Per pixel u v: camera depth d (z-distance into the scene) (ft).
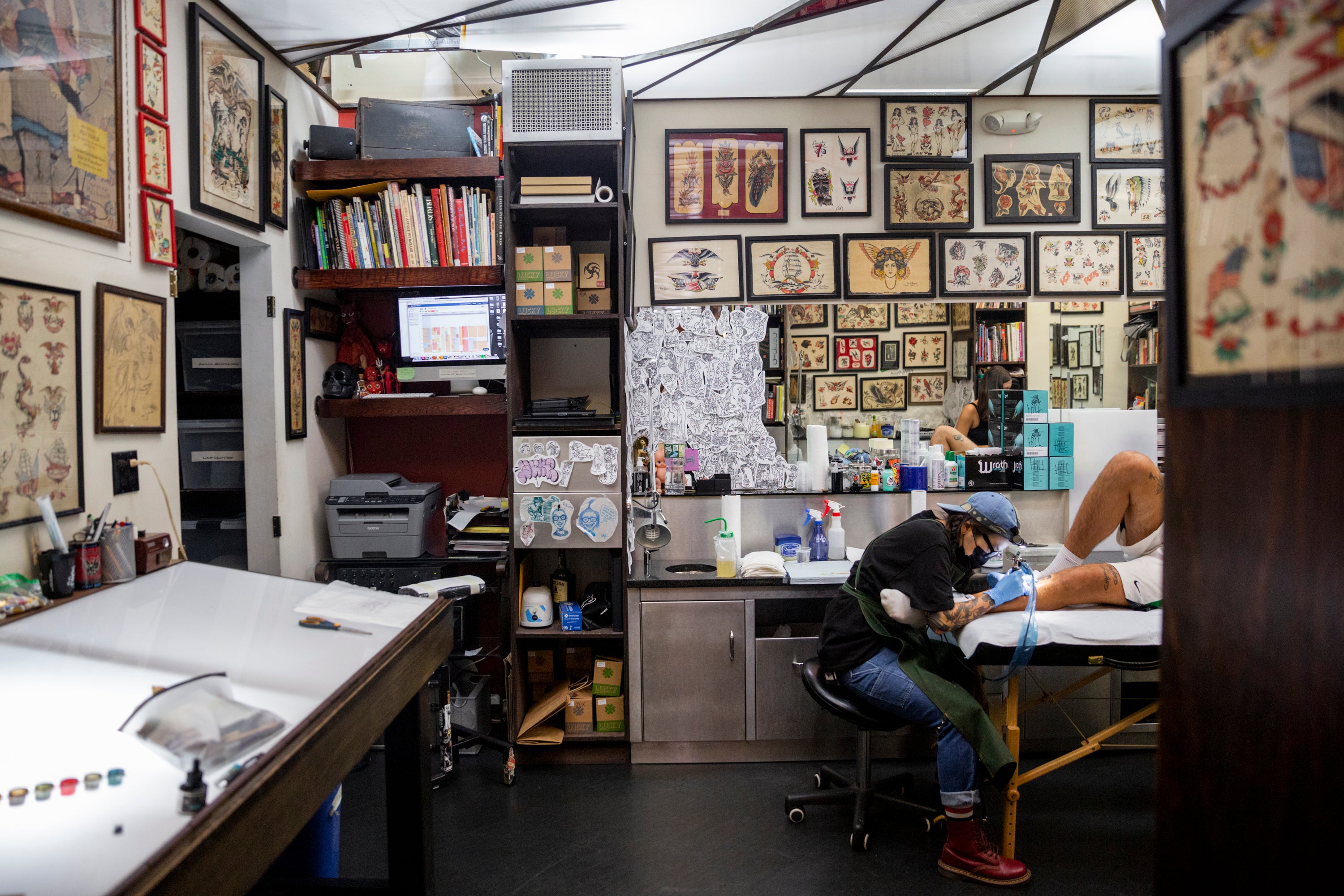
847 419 11.47
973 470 11.39
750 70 10.34
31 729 3.65
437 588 9.82
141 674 4.33
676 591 10.14
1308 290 2.03
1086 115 11.44
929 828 8.46
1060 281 11.50
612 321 10.37
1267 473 2.20
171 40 7.95
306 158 10.93
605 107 9.80
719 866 7.84
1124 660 7.51
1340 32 1.92
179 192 8.07
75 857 2.78
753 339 11.45
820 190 11.46
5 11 5.55
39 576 5.77
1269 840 2.20
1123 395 11.53
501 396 11.01
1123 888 7.45
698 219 11.46
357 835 8.43
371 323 12.00
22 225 5.79
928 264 11.46
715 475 11.41
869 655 8.20
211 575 6.48
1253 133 2.19
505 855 8.03
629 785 9.63
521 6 8.43
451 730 9.99
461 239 10.75
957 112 11.35
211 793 3.24
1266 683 2.20
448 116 10.86
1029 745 10.25
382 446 12.16
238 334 10.18
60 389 6.17
